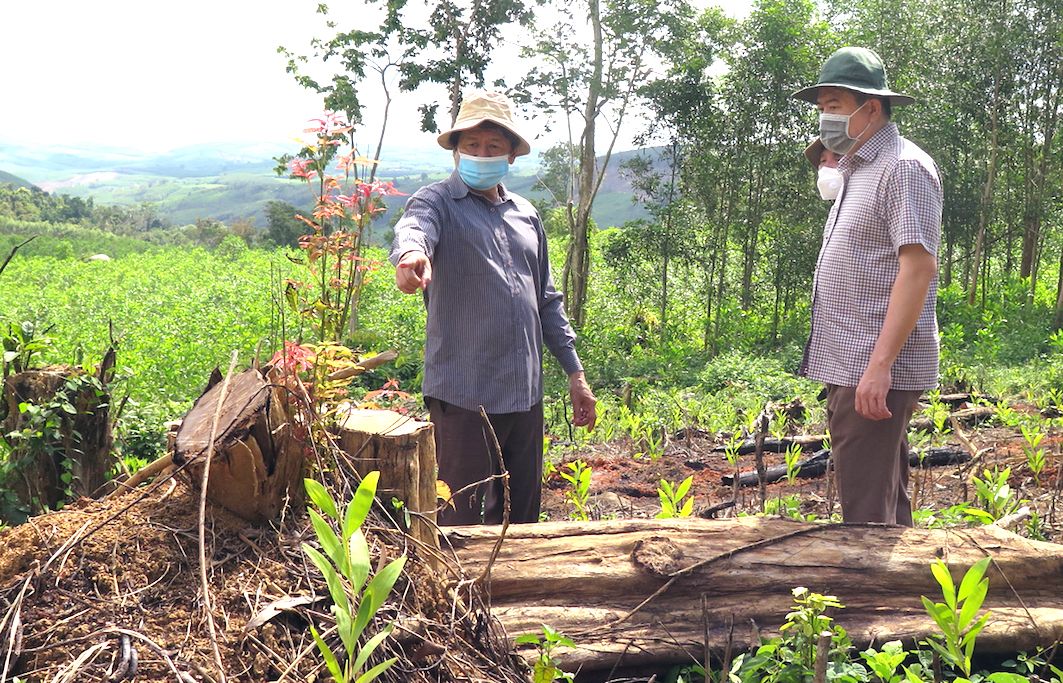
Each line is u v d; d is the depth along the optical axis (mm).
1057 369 11305
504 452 4043
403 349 15266
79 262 38031
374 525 2508
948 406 8695
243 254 42219
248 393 2475
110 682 1886
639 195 20172
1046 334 17953
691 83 18719
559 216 34625
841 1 20672
